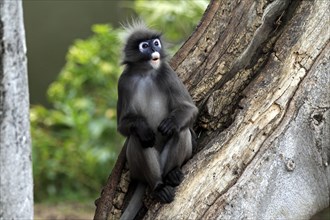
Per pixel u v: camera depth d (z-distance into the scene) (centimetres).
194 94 1590
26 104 1177
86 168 3014
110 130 3022
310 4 1500
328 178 1519
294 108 1438
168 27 2603
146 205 1532
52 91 3188
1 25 1134
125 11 4012
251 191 1384
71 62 3153
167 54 1636
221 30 1594
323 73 1463
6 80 1145
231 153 1409
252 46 1570
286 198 1438
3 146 1148
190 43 1617
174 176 1441
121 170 1602
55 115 3133
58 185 3027
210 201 1377
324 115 1470
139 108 1580
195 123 1578
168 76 1565
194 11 2612
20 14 1159
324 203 1537
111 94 3077
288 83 1455
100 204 1617
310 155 1466
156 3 2653
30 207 1197
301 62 1466
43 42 4222
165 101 1573
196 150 1539
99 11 4241
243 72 1555
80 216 2597
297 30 1491
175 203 1406
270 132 1420
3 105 1145
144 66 1587
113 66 3044
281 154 1417
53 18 4269
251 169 1393
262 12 1565
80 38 4266
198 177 1412
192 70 1602
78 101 3097
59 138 3128
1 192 1154
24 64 1169
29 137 1189
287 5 1567
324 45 1475
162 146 1568
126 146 1575
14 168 1162
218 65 1584
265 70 1488
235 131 1431
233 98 1539
